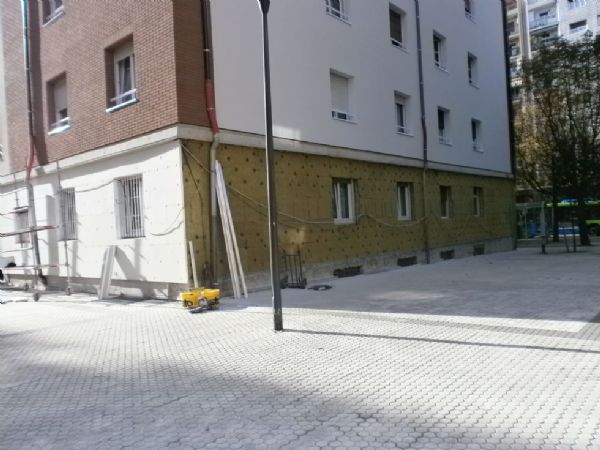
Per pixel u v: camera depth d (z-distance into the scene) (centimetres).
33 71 1474
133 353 658
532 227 3491
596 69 2244
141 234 1149
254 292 1134
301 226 1284
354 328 726
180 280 1038
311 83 1335
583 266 1404
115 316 938
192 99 1045
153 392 493
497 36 2434
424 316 782
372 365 545
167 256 1066
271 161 731
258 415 418
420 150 1789
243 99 1147
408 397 444
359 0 1536
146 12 1090
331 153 1381
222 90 1104
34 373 590
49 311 1045
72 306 1098
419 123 1794
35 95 1470
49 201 1370
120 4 1160
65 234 1373
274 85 1229
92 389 516
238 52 1143
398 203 1688
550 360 528
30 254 1520
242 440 369
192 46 1053
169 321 860
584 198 2348
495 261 1736
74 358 649
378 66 1600
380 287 1150
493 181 2314
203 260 1050
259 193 1173
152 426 406
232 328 772
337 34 1437
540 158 2511
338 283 1275
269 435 376
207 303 940
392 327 720
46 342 750
